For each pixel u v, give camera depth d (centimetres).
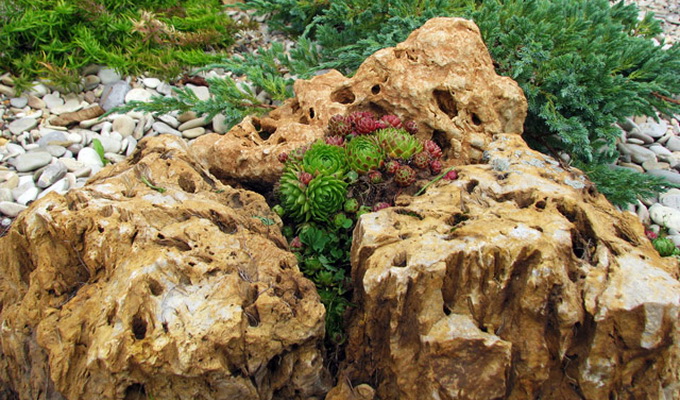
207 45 130
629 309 58
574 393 63
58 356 60
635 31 126
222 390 61
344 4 114
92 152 106
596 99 98
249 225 71
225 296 61
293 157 82
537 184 71
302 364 65
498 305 62
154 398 60
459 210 69
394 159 82
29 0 119
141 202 68
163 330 59
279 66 124
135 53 121
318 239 78
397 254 63
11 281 70
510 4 105
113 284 62
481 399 62
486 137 87
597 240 65
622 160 115
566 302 60
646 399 62
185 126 112
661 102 106
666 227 101
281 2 126
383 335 66
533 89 100
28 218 67
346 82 90
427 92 86
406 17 105
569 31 106
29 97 114
